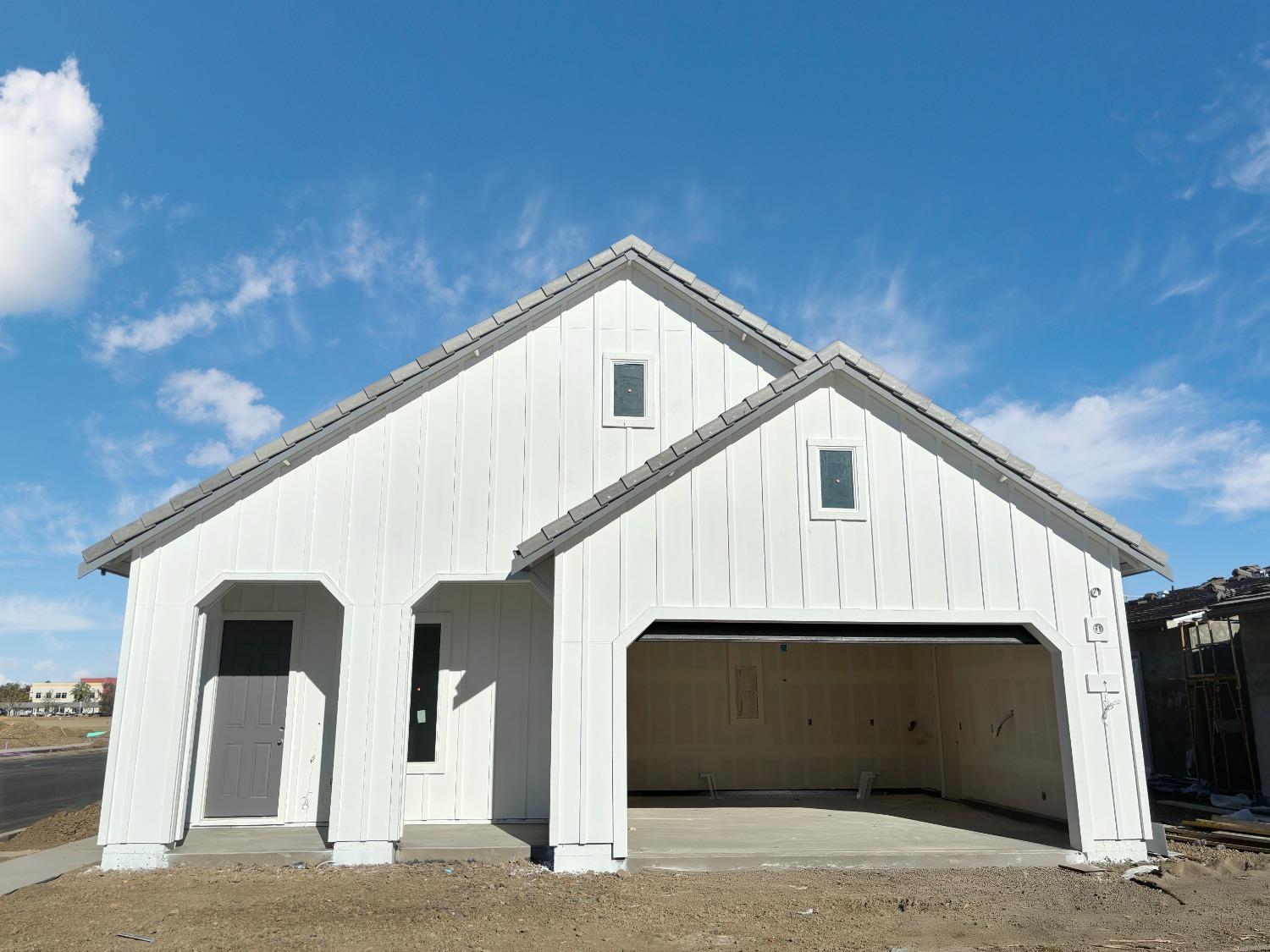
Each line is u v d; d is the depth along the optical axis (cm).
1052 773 1002
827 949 598
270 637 1005
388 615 900
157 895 732
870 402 930
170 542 884
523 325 1015
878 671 1371
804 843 905
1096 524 914
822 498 902
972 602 899
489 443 971
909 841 916
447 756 995
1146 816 877
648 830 989
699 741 1329
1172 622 1499
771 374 1058
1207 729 1425
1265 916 683
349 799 852
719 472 895
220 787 970
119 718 845
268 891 746
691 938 619
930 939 621
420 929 636
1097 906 714
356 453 932
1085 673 897
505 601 1035
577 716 834
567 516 852
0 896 733
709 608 865
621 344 1037
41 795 1730
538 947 596
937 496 916
